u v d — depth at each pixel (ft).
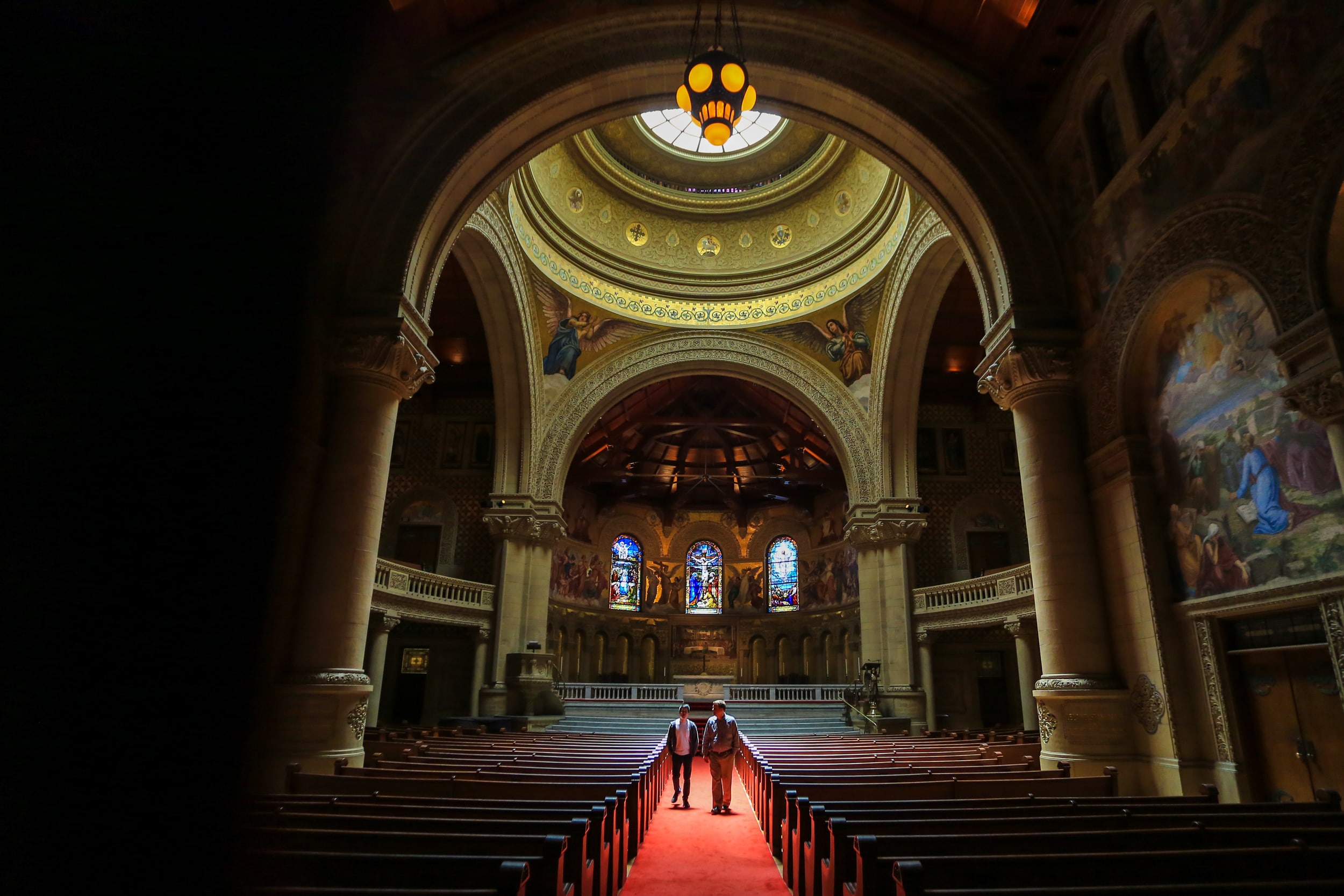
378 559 64.69
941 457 88.69
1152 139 32.89
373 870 13.32
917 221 66.49
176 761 3.26
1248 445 28.48
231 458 3.59
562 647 111.14
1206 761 30.78
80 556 3.35
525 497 79.71
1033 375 38.60
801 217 86.48
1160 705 32.14
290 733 31.86
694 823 32.27
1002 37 41.16
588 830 17.69
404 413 91.45
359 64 4.50
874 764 32.76
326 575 34.42
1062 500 37.35
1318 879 13.91
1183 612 32.09
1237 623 30.25
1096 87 37.76
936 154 42.52
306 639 33.50
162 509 3.46
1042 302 39.91
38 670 3.21
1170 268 31.99
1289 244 25.43
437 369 88.69
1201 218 29.94
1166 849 15.93
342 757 32.45
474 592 77.25
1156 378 34.17
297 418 3.87
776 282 86.79
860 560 81.15
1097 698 34.24
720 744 35.09
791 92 45.50
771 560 127.75
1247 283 28.27
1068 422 38.50
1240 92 27.99
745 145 86.89
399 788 25.55
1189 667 31.89
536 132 44.60
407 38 40.98
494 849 15.43
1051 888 11.57
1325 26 24.34
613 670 118.52
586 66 43.62
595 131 80.64
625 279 85.81
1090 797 26.71
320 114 4.17
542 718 74.95
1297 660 27.73
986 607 69.10
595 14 42.91
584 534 117.80
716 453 121.29
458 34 42.98
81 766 3.17
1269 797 28.73
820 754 36.55
